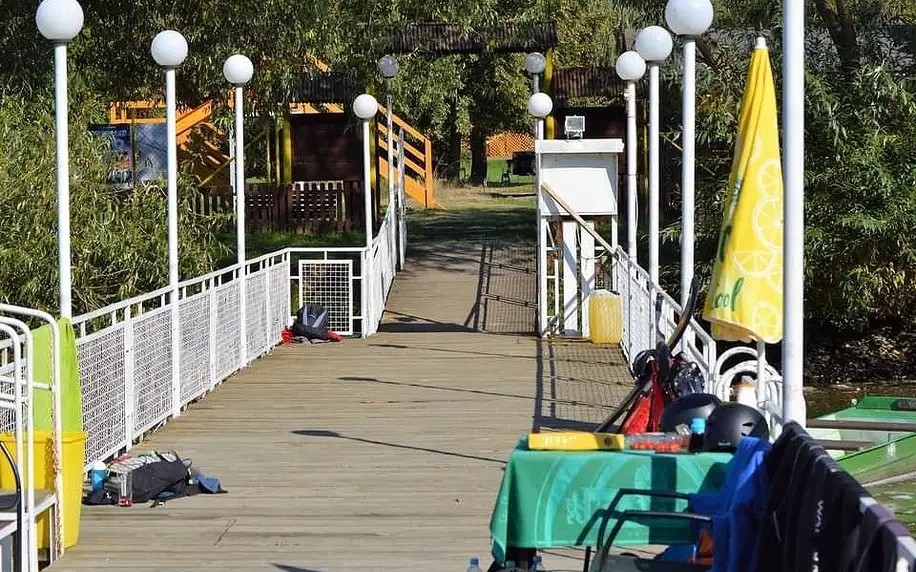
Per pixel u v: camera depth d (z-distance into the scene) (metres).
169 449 25.41
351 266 44.25
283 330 43.19
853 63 55.03
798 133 15.24
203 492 21.52
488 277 57.91
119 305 24.38
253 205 72.00
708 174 57.84
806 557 10.23
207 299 32.88
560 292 49.66
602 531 12.66
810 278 52.66
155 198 37.31
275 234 70.81
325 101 68.94
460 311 50.09
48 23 20.53
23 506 15.95
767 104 16.41
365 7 56.03
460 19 55.69
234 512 20.11
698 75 57.03
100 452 23.38
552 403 30.84
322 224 71.56
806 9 57.50
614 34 84.12
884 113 53.22
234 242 68.25
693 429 13.88
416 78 87.88
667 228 57.03
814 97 52.22
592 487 13.27
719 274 16.50
